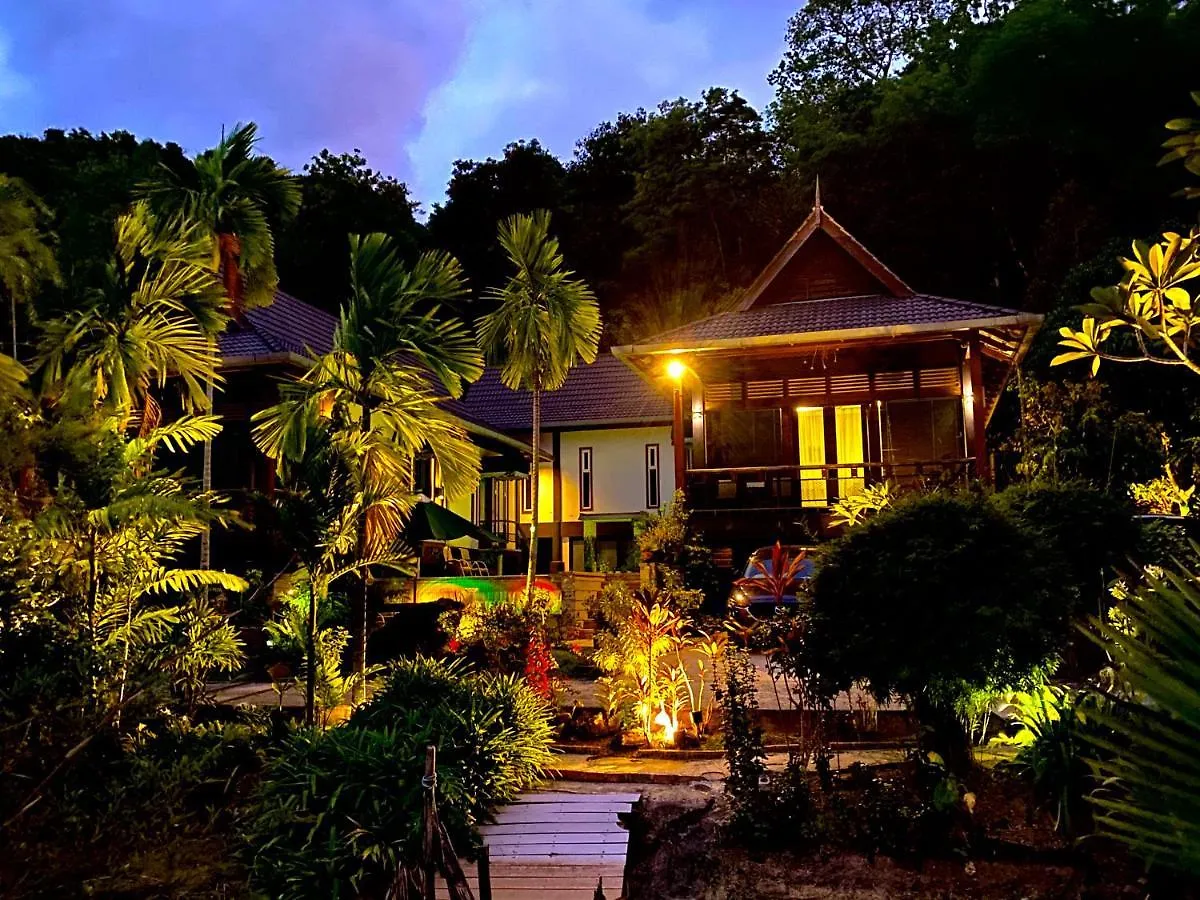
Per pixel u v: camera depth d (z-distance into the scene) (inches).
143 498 224.1
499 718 284.0
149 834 166.6
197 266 338.3
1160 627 96.6
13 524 191.0
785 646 237.9
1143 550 299.0
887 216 1263.5
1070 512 306.7
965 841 210.2
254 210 520.7
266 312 743.7
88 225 355.3
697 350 648.4
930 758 248.2
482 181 1585.9
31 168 958.4
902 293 708.7
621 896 215.3
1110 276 799.1
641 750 309.7
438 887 219.0
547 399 1106.7
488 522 1043.9
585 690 406.3
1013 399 940.0
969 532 216.5
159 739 243.6
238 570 595.2
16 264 243.3
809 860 216.4
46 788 157.6
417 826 215.8
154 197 512.1
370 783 228.4
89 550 236.1
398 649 444.8
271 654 452.1
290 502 298.7
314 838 221.0
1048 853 203.9
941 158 1249.4
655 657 325.1
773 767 271.7
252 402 650.8
